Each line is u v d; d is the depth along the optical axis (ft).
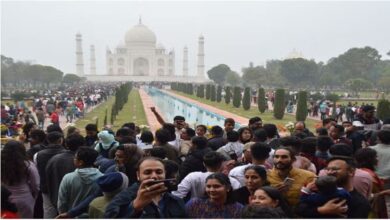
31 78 345.92
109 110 143.13
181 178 26.04
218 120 112.57
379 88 313.94
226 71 449.48
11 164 21.77
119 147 23.04
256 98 191.72
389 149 27.04
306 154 26.58
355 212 17.53
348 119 111.45
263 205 15.24
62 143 29.91
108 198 18.53
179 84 298.56
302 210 17.15
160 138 29.45
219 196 17.66
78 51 469.57
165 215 16.66
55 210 25.25
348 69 327.06
